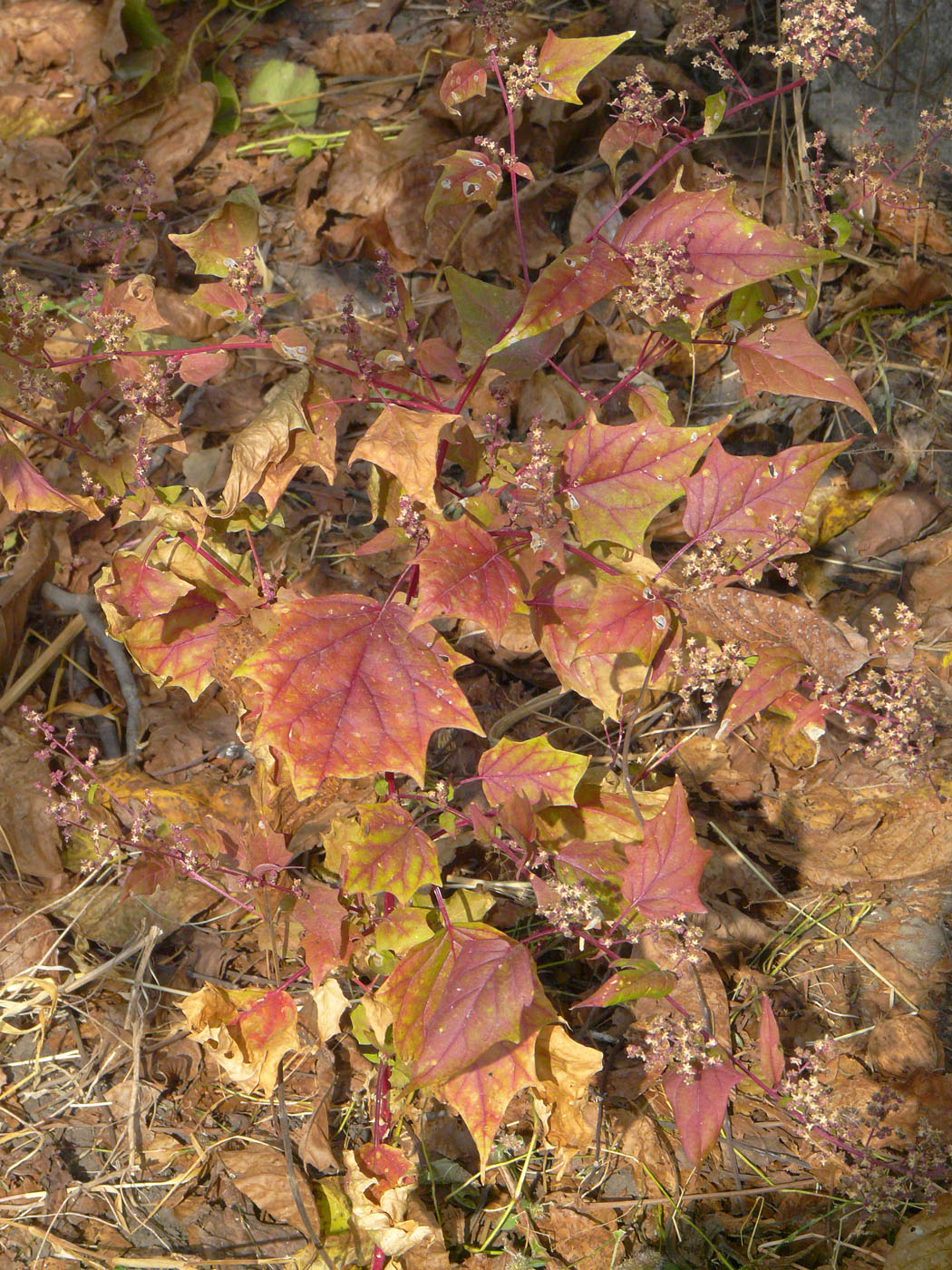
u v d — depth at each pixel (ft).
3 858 2.48
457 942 1.82
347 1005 2.11
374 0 4.22
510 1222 2.05
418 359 1.98
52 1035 2.24
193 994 1.96
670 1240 2.02
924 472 3.01
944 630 2.72
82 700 2.73
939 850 2.46
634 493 1.82
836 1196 2.06
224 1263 1.97
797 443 3.09
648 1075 2.19
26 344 1.92
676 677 2.47
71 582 2.85
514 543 1.80
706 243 1.76
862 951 2.35
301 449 1.90
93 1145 2.12
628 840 2.09
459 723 1.70
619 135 1.94
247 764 2.61
